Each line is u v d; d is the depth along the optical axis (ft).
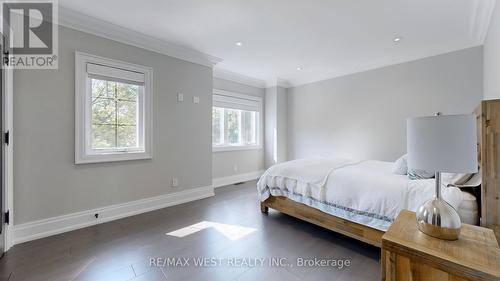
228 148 15.51
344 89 14.49
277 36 9.71
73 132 8.15
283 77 16.57
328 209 7.33
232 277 5.45
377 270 5.75
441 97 10.87
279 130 17.30
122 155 9.28
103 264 5.93
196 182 11.99
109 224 8.58
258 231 7.98
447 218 3.51
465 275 2.90
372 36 9.66
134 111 9.94
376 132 13.08
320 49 11.12
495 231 4.02
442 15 7.93
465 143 3.32
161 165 10.57
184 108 11.44
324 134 15.56
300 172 8.45
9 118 6.73
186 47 10.92
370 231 6.48
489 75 8.27
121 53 9.24
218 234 7.73
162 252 6.56
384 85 12.73
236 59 12.59
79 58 8.20
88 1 7.16
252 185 15.19
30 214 7.32
